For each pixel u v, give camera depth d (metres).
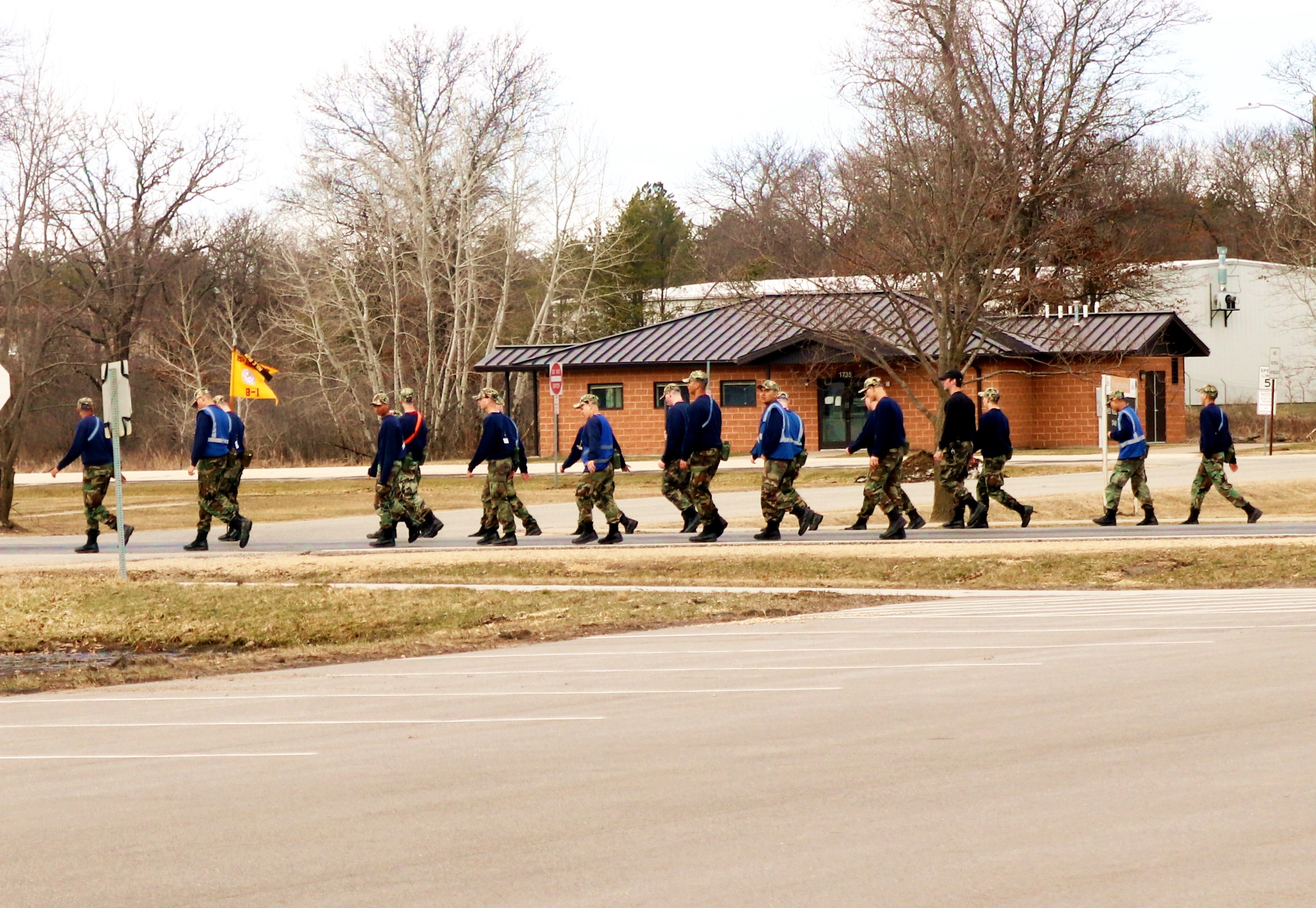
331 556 31.92
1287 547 29.08
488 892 8.77
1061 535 32.91
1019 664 17.38
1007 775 11.51
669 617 23.47
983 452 35.34
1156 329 72.38
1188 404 98.94
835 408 75.31
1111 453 67.06
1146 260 75.56
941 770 11.75
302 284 91.31
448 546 33.84
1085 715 13.94
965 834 9.77
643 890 8.71
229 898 8.76
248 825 10.61
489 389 33.78
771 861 9.25
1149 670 16.56
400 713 15.59
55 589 27.45
